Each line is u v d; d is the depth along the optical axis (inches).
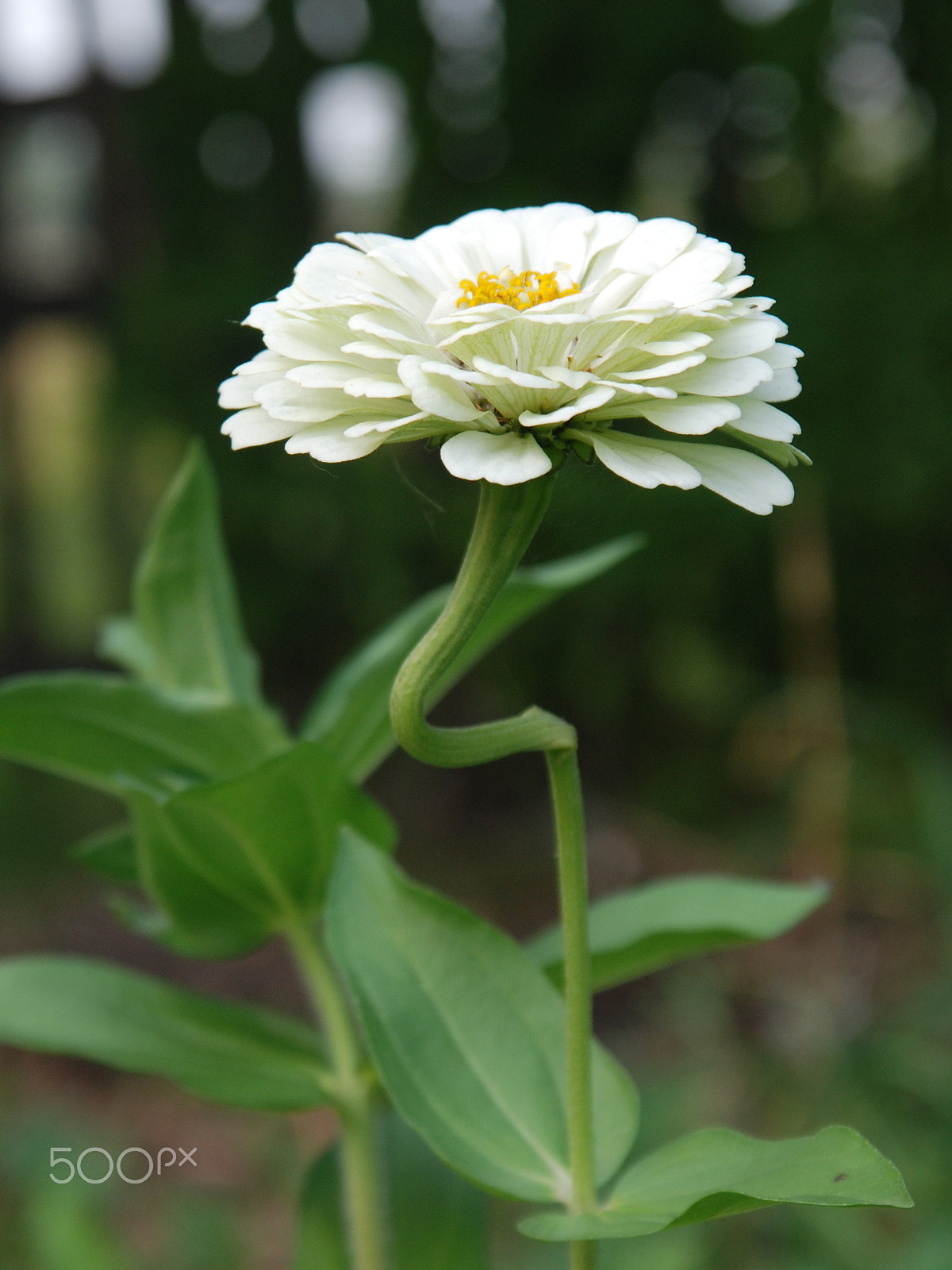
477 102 47.4
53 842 49.7
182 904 14.3
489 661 49.8
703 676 47.8
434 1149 12.3
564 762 11.5
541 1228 11.7
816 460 41.8
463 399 11.0
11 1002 14.0
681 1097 26.7
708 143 46.8
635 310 10.6
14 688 13.3
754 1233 23.0
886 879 38.7
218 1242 26.0
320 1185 14.6
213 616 14.8
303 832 13.6
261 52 50.0
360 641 50.7
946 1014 27.2
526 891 44.4
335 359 11.2
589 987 11.9
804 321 41.6
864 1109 25.8
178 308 47.6
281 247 49.9
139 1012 14.3
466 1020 12.9
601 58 46.1
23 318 54.2
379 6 47.0
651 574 45.0
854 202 46.0
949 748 45.8
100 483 56.3
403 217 48.3
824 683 42.5
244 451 47.8
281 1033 14.6
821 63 44.1
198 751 14.1
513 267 12.4
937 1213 22.1
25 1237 25.4
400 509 45.3
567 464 11.8
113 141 52.3
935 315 41.1
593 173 47.5
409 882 13.1
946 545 45.6
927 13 43.4
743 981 33.6
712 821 46.4
